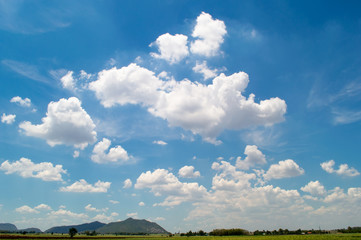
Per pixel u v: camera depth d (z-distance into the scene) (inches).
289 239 3609.7
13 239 4675.2
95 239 5807.1
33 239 4894.2
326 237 3838.6
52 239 5236.2
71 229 7514.8
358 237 3747.5
